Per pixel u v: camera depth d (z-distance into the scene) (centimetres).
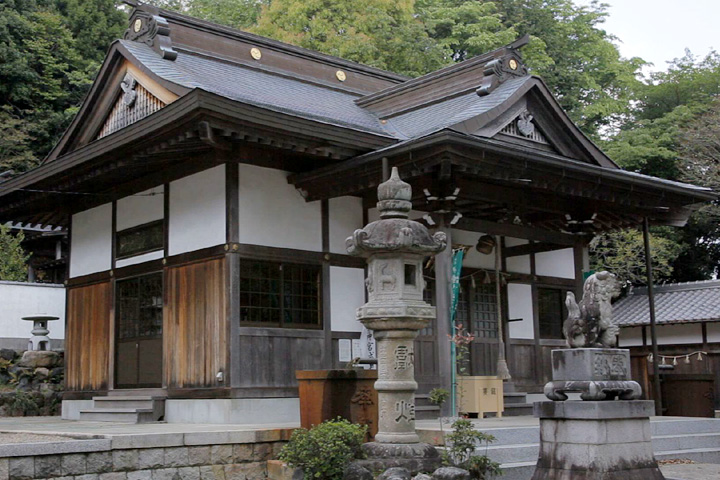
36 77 2889
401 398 823
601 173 1235
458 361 1362
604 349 782
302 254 1255
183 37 1503
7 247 2173
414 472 786
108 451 791
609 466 741
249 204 1202
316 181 1233
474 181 1213
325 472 788
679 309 2027
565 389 773
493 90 1416
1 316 1870
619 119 3134
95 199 1477
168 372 1249
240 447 895
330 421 847
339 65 1759
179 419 1209
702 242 2898
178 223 1275
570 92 3050
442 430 895
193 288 1227
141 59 1312
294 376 1212
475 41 2930
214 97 1017
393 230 806
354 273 1325
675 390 1516
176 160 1263
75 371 1476
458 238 1438
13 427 1104
